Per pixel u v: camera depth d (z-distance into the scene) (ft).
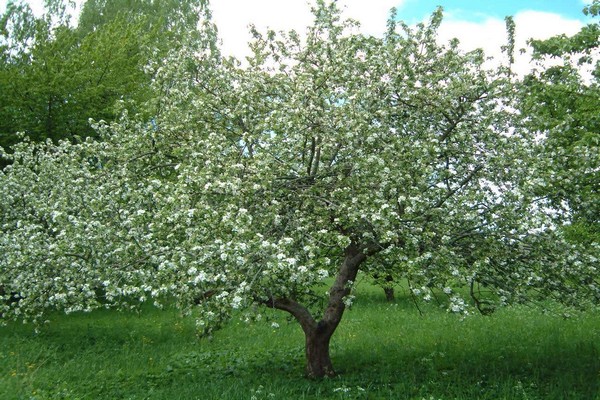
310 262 21.66
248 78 31.17
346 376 29.99
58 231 36.76
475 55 29.55
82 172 36.29
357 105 27.14
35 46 64.08
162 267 22.99
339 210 23.86
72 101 61.93
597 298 27.55
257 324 47.52
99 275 30.14
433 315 51.21
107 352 38.24
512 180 26.66
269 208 24.17
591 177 27.99
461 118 29.30
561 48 30.81
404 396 25.58
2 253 37.29
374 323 48.16
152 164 33.09
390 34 30.35
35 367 33.45
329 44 30.17
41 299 34.68
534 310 51.39
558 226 27.37
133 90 65.77
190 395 26.73
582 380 27.04
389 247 23.39
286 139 26.61
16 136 61.52
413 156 25.49
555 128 28.58
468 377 28.55
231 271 21.61
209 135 27.61
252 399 24.97
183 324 49.06
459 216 25.59
